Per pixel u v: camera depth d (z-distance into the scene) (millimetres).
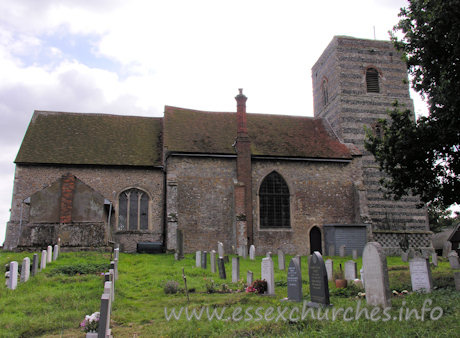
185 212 29234
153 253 27953
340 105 35281
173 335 9500
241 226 28656
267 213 30672
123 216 29953
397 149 16250
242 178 29984
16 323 10562
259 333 9133
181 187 29578
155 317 11562
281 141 33250
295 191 31250
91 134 32844
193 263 23109
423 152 16062
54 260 20594
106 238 26047
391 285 14844
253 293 14578
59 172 29484
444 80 14289
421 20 15742
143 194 30562
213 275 19500
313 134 35156
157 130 34969
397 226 32938
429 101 15930
